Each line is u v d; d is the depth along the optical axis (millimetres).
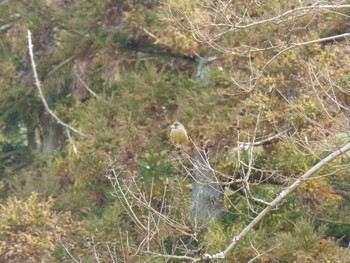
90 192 24812
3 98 29047
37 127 31219
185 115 21906
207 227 19297
